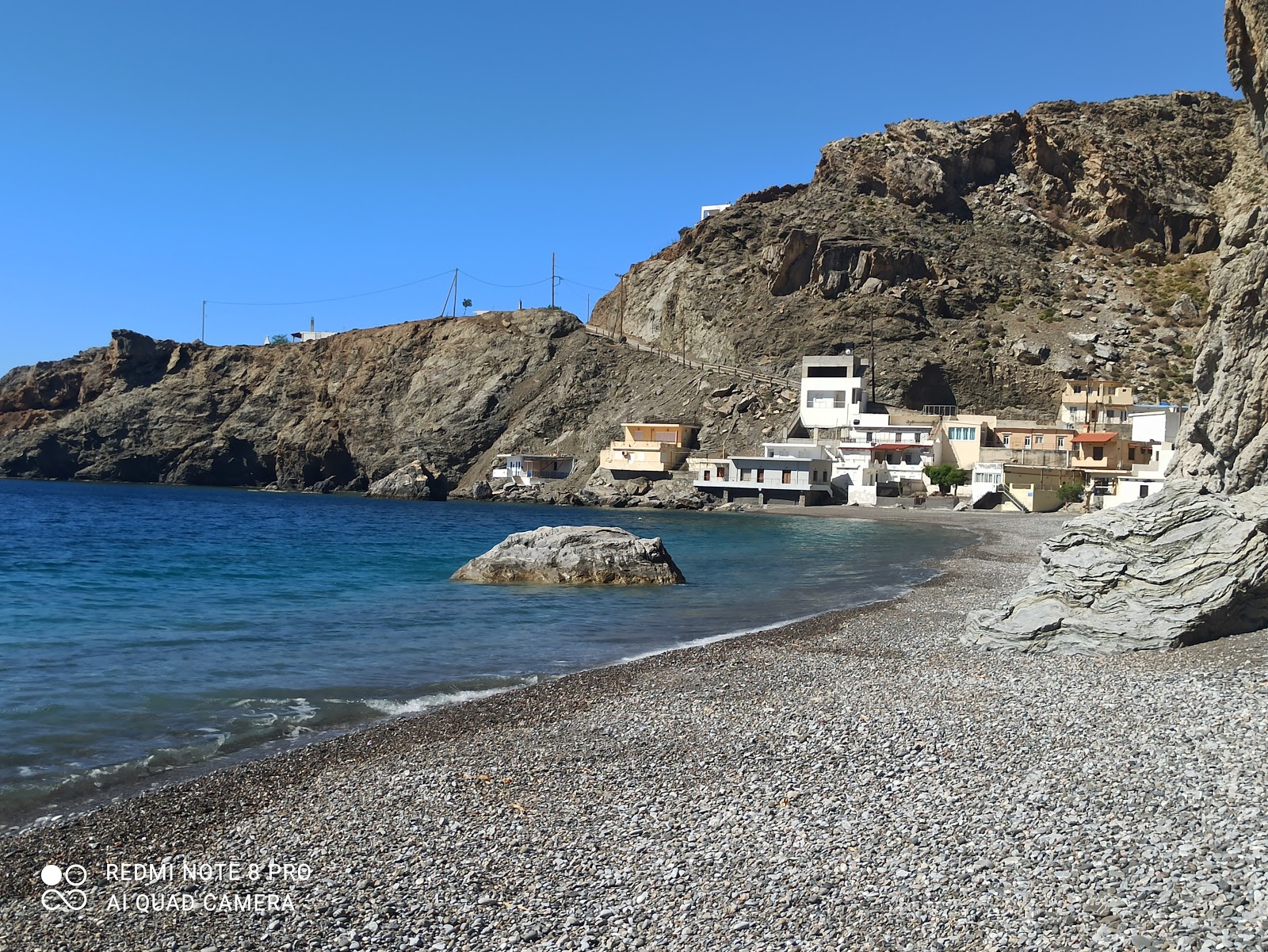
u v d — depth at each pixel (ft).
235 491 540.52
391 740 52.80
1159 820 35.88
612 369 515.50
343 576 146.61
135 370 611.47
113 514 318.45
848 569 157.38
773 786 43.06
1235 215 137.90
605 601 117.80
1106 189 581.94
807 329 482.28
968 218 586.04
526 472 469.98
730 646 80.94
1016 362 458.09
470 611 108.68
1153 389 436.76
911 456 375.66
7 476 577.43
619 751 49.93
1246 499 81.76
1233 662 64.13
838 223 548.31
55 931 30.96
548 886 33.30
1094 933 27.55
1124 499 291.58
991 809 38.42
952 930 28.58
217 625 98.22
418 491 491.31
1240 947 25.88
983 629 78.84
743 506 374.22
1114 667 66.59
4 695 65.51
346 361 591.37
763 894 31.83
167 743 53.98
